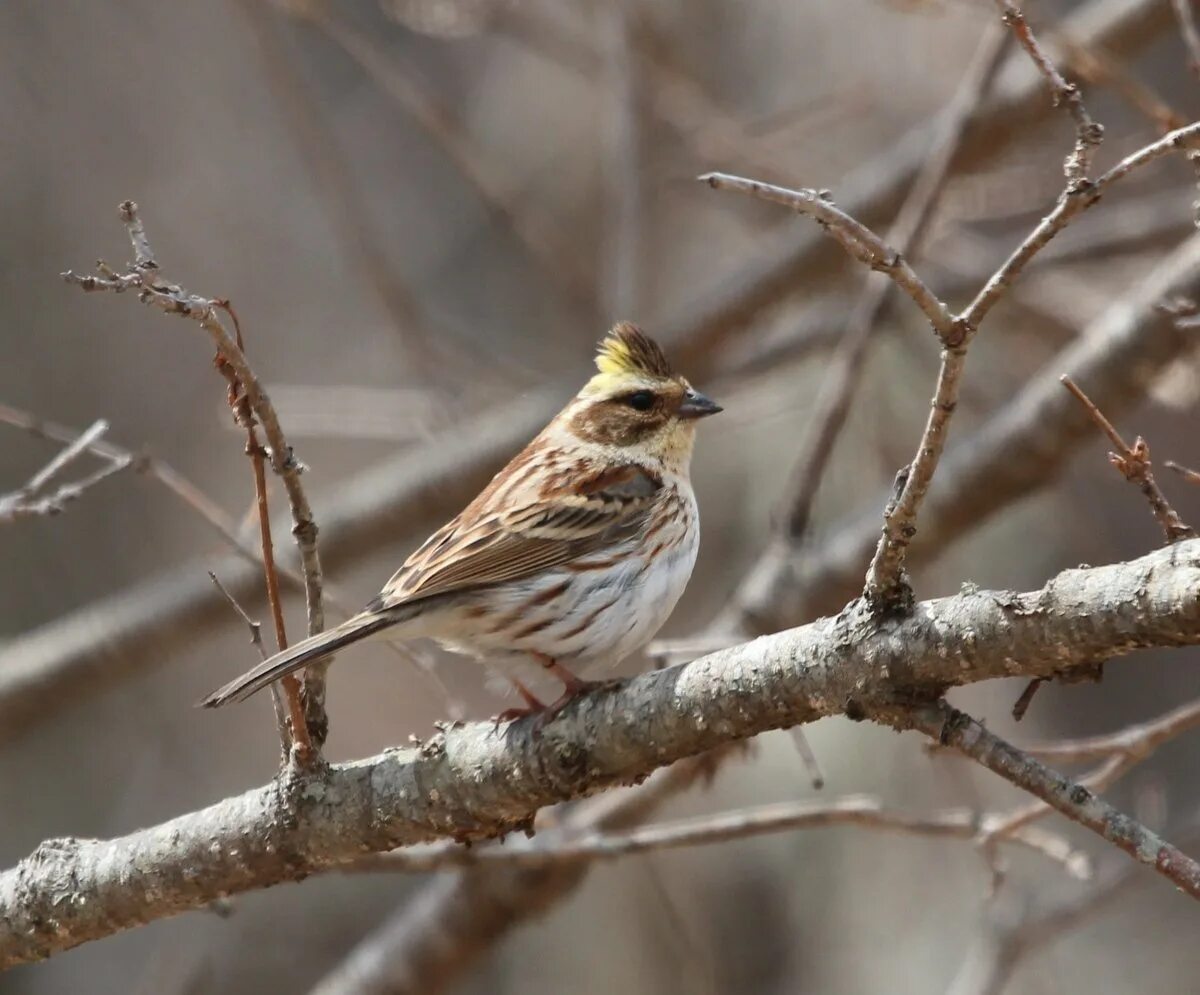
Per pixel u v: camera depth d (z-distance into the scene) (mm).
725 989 14656
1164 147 5504
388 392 15398
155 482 17125
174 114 18672
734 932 14977
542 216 16312
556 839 11867
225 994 15461
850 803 9297
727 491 16344
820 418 11789
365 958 12992
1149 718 14859
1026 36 5852
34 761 16125
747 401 15508
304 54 18953
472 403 15711
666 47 15461
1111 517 15180
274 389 14859
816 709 6395
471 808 7215
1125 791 14633
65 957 15398
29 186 17844
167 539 17031
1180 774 14625
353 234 14656
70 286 17641
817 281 14812
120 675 14031
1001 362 15805
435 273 18312
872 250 5668
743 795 14922
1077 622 5746
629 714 6855
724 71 17562
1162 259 15516
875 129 17203
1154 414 15227
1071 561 15008
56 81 18375
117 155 18312
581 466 9602
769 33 17750
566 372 15625
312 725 7430
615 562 9359
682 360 14742
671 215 17703
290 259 18312
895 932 14484
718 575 16125
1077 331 14750
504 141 18375
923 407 15164
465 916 12648
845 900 14773
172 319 17812
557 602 9172
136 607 14070
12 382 17062
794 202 5695
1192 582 5520
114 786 16250
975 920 13758
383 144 18781
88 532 16859
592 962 15273
